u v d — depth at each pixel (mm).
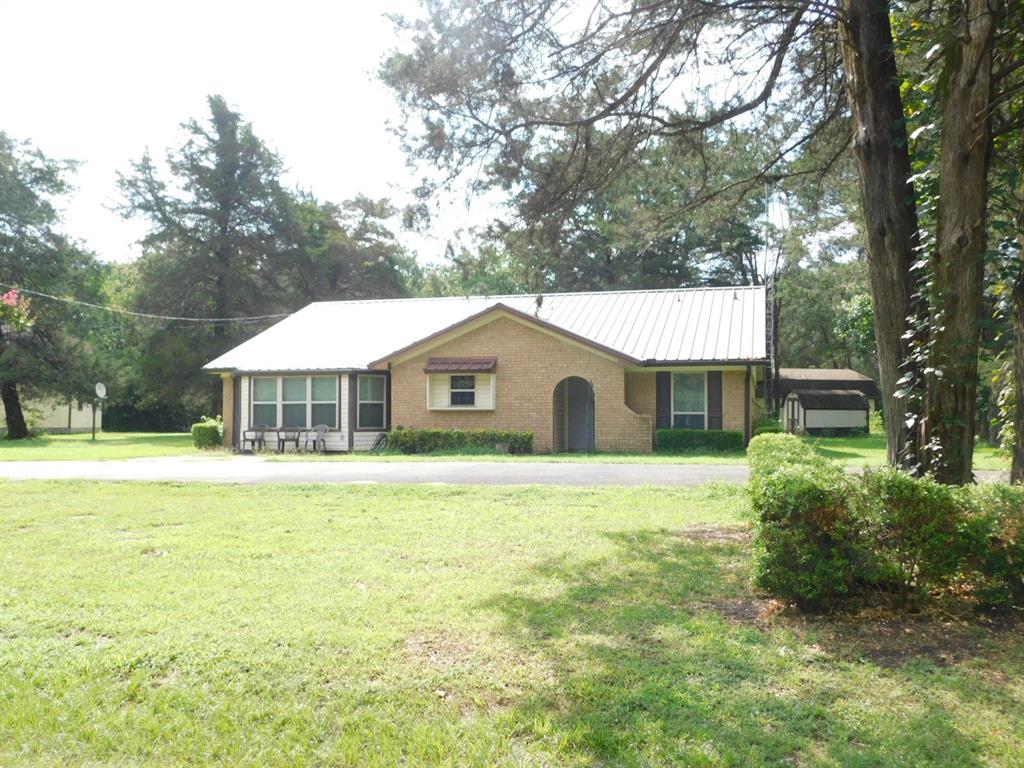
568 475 15203
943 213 6684
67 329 40156
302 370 25844
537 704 4078
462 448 23172
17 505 11078
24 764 3516
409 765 3488
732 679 4402
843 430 41344
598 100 9711
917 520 5484
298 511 10391
